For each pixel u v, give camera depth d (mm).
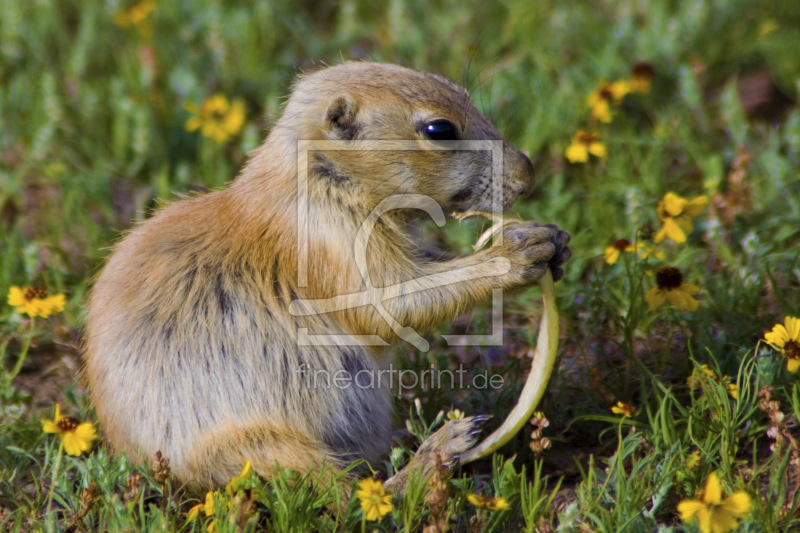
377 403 8719
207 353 8055
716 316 10336
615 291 10789
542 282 8320
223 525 6832
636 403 9266
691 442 8055
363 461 8117
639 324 10336
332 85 8914
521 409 8008
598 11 17672
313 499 7250
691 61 15375
